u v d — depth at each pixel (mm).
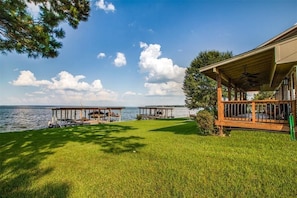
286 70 8391
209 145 6727
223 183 3537
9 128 21375
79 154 6066
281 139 7109
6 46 5387
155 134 10031
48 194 3361
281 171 4016
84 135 10570
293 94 7961
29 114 51938
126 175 4117
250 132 9008
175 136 8961
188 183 3582
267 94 24938
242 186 3391
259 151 5660
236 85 14133
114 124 17922
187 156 5352
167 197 3104
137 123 18875
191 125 14562
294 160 4695
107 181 3840
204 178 3787
